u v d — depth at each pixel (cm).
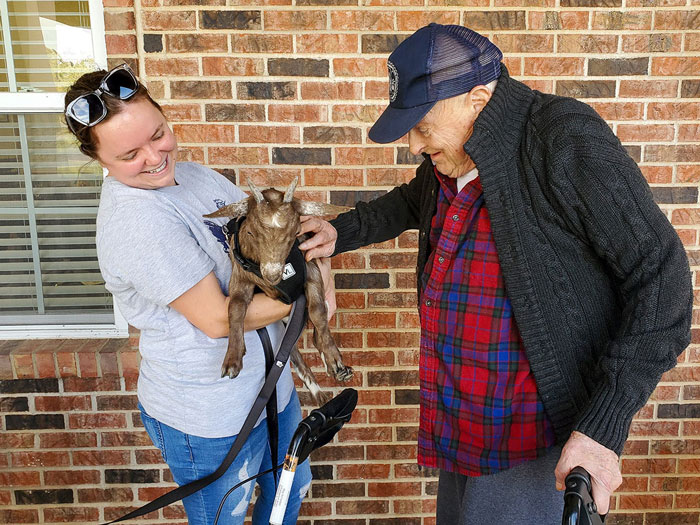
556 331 152
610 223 137
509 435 162
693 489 284
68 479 281
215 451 178
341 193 264
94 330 283
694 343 272
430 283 170
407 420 283
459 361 164
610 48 251
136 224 158
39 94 266
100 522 286
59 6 262
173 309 172
